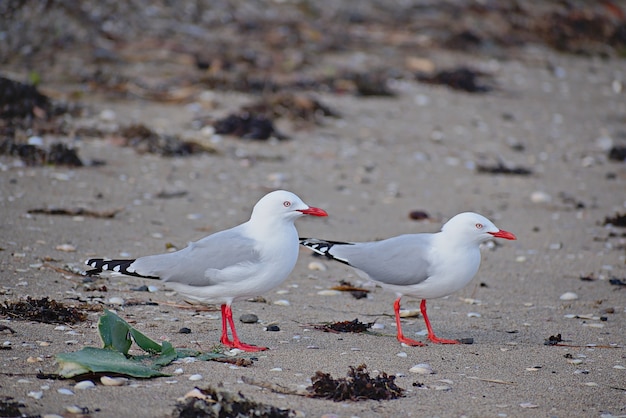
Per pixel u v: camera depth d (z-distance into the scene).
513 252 13.30
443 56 26.78
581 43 30.61
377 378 7.51
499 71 26.31
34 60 21.33
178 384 7.36
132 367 7.51
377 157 18.14
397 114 21.14
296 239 8.98
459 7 31.56
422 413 7.02
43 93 18.77
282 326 9.52
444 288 9.25
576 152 19.78
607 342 9.32
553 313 10.50
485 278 11.99
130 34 24.19
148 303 10.00
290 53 24.73
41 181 14.40
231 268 8.60
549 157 19.28
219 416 6.59
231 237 8.80
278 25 27.28
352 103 21.53
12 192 13.70
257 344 8.78
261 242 8.73
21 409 6.57
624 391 7.73
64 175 14.85
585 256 13.16
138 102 19.45
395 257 9.35
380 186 16.47
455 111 21.86
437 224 14.48
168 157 16.64
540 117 22.25
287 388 7.38
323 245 9.79
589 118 22.64
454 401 7.34
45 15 23.55
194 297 8.85
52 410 6.61
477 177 17.55
